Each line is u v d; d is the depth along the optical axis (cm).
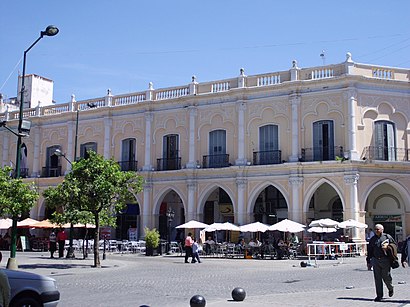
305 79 3478
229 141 3691
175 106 3928
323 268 2425
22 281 1027
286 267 2516
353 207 3200
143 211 3941
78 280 1928
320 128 3406
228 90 3678
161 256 3394
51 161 4434
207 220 4044
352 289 1527
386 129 3369
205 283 1798
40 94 5119
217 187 3797
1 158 4688
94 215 2595
